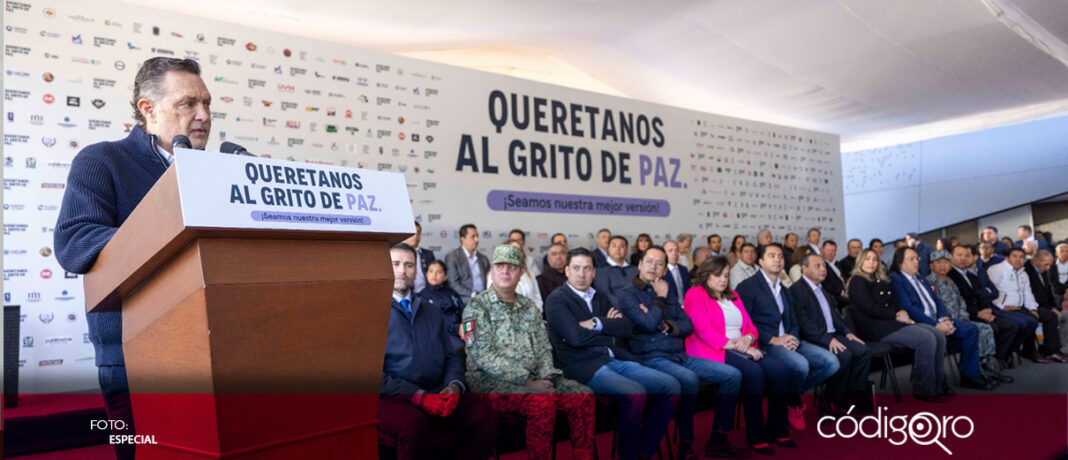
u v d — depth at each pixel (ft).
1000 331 19.90
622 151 25.30
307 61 18.40
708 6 22.30
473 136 21.50
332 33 22.54
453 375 8.92
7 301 14.05
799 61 26.32
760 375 11.93
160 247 2.98
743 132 29.35
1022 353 21.95
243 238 3.08
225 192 2.94
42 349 14.33
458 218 20.92
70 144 14.99
